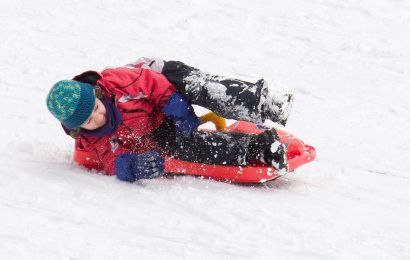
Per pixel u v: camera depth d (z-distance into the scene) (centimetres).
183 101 805
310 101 1359
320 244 656
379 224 743
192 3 2053
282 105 793
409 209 818
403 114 1324
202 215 702
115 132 800
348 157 1036
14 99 1126
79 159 833
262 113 796
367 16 2130
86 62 1436
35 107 1094
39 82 1253
